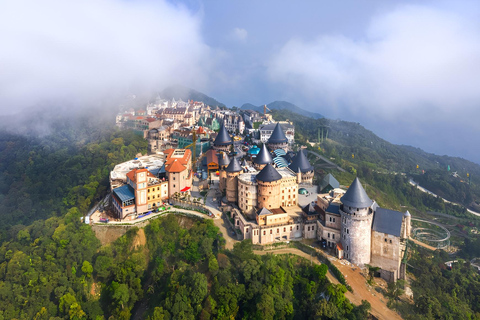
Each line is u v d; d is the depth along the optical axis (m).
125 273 157.62
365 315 125.88
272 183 171.38
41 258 169.25
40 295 151.00
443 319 135.00
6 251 185.75
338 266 150.00
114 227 182.38
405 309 134.62
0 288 148.75
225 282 136.88
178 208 199.25
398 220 148.62
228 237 167.25
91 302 151.00
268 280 137.50
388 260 149.12
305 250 161.38
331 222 163.75
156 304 146.88
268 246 162.62
